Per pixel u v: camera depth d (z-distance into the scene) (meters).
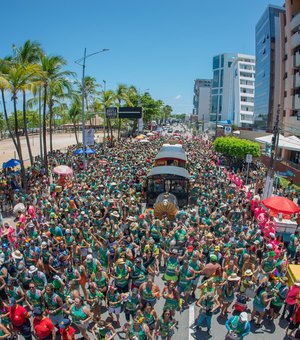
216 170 31.03
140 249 11.52
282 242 14.48
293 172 32.41
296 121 41.81
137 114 46.38
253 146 36.12
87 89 53.75
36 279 9.39
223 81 136.62
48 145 66.50
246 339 9.28
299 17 40.41
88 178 23.86
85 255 12.00
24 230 13.43
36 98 36.91
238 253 11.66
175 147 31.16
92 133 29.28
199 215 16.56
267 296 9.58
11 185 22.92
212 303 9.04
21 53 25.61
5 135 84.50
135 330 7.51
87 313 8.28
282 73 48.53
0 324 7.66
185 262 10.10
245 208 18.61
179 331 9.48
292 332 9.30
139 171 27.59
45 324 7.80
